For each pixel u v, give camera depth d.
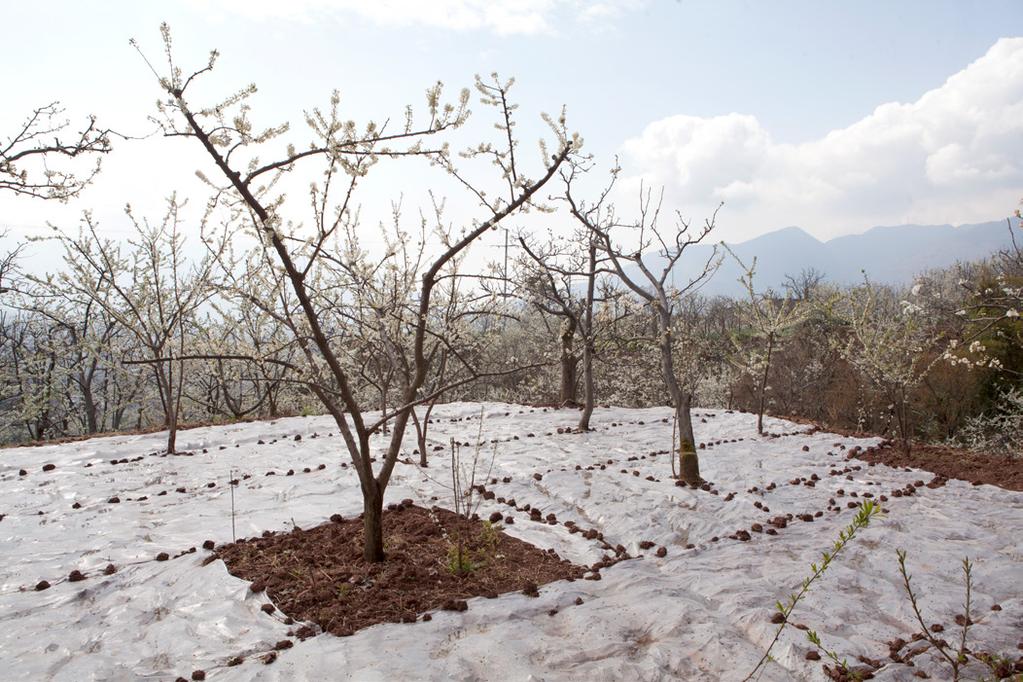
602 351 14.01
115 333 17.72
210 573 5.31
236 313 14.44
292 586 5.11
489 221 5.50
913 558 5.90
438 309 9.98
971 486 8.48
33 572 5.61
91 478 9.12
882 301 19.12
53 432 20.89
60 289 14.61
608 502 7.72
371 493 5.45
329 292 9.23
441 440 11.77
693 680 3.88
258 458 10.38
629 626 4.56
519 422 13.47
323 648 4.19
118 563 5.75
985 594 5.13
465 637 4.39
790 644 4.21
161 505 7.81
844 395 17.11
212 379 19.58
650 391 21.08
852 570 5.58
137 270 15.28
